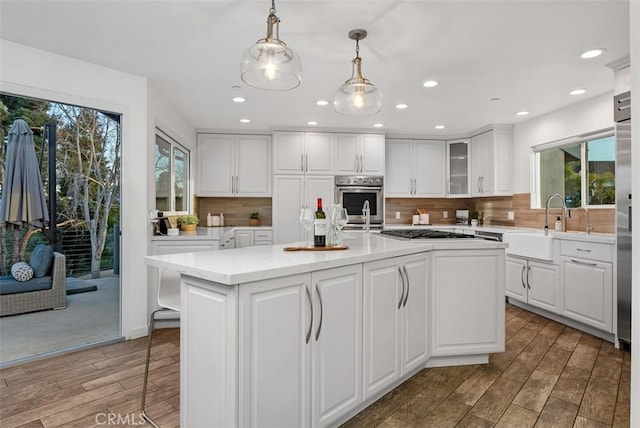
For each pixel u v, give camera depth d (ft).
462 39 8.35
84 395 7.23
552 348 9.75
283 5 7.01
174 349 9.57
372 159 17.54
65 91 9.22
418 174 18.81
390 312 7.13
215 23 7.70
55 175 9.52
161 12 7.29
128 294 10.26
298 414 5.41
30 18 7.48
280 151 16.98
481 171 17.34
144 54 9.14
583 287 10.77
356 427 6.27
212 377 5.00
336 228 7.84
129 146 10.32
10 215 9.00
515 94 12.17
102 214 10.32
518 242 13.25
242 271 4.73
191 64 9.75
